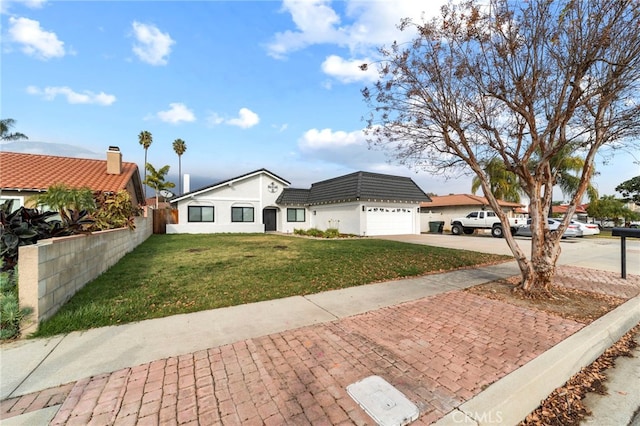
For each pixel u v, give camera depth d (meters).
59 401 2.26
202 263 7.95
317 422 2.04
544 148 5.09
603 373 3.02
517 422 2.28
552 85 4.67
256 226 22.14
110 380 2.55
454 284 6.06
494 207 5.41
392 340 3.38
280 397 2.32
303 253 9.77
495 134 5.10
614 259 9.72
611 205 26.25
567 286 5.93
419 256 9.25
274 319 4.03
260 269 7.15
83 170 15.22
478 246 13.22
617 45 4.20
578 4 4.12
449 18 4.65
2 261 4.78
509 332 3.60
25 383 2.49
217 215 21.14
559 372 2.82
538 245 5.22
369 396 2.31
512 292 5.38
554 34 4.33
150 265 7.64
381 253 9.66
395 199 19.44
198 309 4.38
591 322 3.91
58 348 3.12
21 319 3.45
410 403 2.23
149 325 3.77
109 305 4.36
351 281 6.14
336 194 20.48
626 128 4.64
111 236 7.41
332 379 2.57
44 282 3.71
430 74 5.02
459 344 3.27
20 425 1.98
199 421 2.04
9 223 4.85
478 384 2.48
